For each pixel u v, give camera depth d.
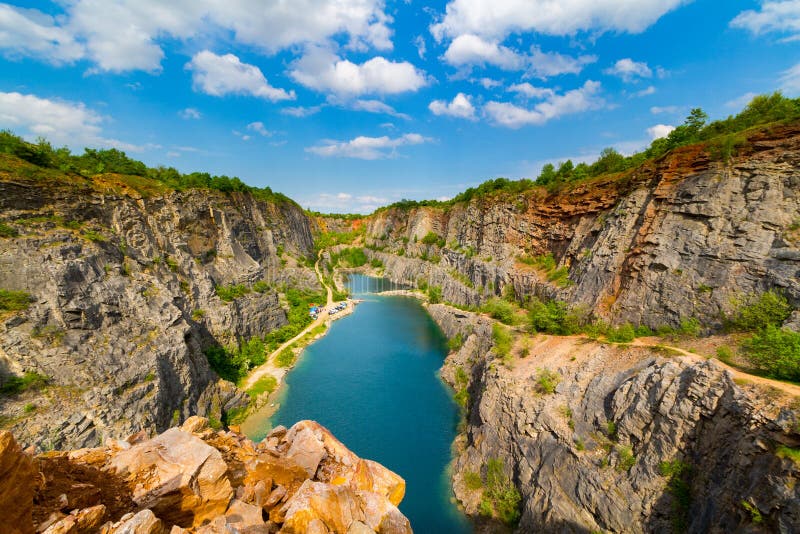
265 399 56.88
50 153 51.22
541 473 33.12
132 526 8.71
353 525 11.18
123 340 40.03
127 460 11.60
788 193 35.72
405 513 36.22
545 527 30.03
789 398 21.52
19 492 8.02
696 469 24.56
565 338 47.31
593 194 62.09
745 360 28.92
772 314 31.06
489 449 40.12
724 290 35.72
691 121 52.47
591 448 31.17
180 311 49.44
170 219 64.00
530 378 41.91
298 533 10.52
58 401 31.86
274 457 14.80
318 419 52.12
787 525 17.84
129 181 60.88
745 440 21.84
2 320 32.59
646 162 51.16
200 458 11.71
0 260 34.81
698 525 22.78
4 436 7.83
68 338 35.62
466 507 36.53
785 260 32.84
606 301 47.00
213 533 9.98
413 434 48.88
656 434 27.52
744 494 20.52
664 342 37.38
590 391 35.31
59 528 8.12
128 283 44.84
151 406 37.81
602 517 27.48
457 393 58.72
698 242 39.47
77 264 39.41
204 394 48.69
